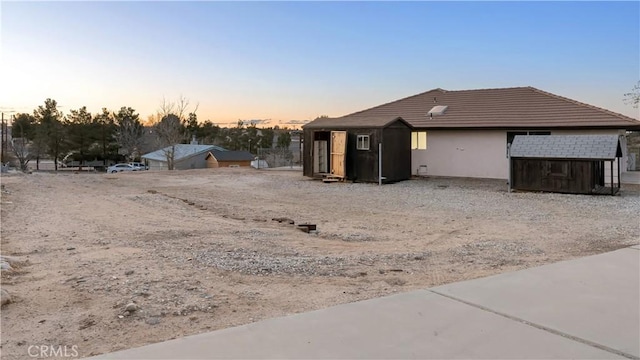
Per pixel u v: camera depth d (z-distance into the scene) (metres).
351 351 3.20
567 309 4.09
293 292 4.98
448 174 21.41
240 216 11.32
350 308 4.12
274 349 3.23
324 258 6.64
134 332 3.82
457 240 8.34
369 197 14.98
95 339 3.68
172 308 4.38
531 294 4.52
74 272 5.65
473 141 20.70
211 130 71.44
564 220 10.36
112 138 61.03
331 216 11.34
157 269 5.80
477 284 4.88
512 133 19.64
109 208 12.09
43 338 3.70
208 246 7.36
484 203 13.34
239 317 4.18
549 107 20.05
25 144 64.06
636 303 4.25
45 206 12.34
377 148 18.83
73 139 58.97
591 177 14.62
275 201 14.21
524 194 15.22
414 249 7.54
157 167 52.06
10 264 5.86
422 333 3.54
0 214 10.72
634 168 26.31
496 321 3.79
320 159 21.56
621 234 8.56
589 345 3.32
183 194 15.84
